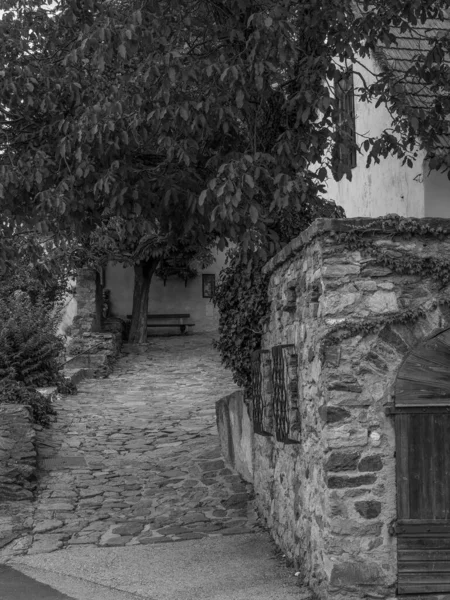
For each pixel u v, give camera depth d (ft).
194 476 37.47
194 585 23.65
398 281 21.31
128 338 82.69
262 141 33.96
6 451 36.86
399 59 38.81
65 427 46.37
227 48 30.71
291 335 25.66
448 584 20.84
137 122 30.07
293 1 31.14
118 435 44.86
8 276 61.77
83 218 32.55
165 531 30.63
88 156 31.07
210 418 48.85
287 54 28.94
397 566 20.81
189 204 31.19
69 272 70.59
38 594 23.03
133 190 31.55
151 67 28.32
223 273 34.68
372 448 20.99
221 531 30.53
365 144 33.40
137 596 22.76
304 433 23.70
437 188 36.04
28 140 33.47
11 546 28.94
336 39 31.78
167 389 59.16
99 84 32.63
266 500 30.63
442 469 21.06
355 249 21.24
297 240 23.53
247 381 33.58
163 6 30.40
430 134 33.14
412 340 21.21
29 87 30.83
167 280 89.56
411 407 21.06
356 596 20.67
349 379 21.02
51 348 54.03
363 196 43.75
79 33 32.83
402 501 20.93
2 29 31.86
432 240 21.42
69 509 33.22
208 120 30.78
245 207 29.32
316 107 31.24
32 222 33.63
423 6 31.60
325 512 21.07
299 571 24.20
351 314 21.13
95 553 27.94
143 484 36.52
